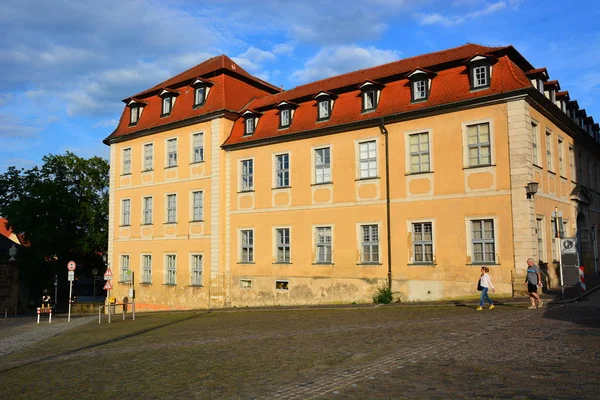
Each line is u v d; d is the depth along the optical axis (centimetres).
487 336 1302
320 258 2864
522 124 2238
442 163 2450
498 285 2255
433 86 2533
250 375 1053
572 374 870
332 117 2848
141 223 3803
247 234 3200
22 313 4853
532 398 750
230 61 3788
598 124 3553
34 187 5347
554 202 2577
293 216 2969
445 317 1777
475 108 2369
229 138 3322
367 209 2683
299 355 1245
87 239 5378
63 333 2388
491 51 2411
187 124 3528
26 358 1645
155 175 3734
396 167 2595
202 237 3384
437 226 2448
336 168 2809
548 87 2670
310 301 2858
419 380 895
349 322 1880
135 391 997
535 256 2209
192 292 3419
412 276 2509
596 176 3534
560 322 1454
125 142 3975
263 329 1886
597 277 2869
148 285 3709
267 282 3048
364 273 2673
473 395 782
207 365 1212
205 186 3394
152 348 1592
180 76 3938
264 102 3391
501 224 2270
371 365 1049
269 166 3100
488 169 2319
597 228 3400
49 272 5347
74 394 1020
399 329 1564
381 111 2658
